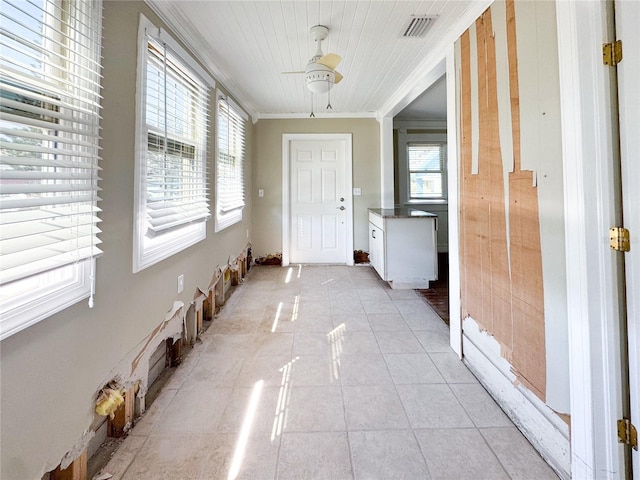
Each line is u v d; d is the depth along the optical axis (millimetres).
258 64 3004
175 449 1480
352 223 5086
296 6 2078
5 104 976
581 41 1194
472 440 1525
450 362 2236
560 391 1329
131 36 1685
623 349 1184
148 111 1963
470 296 2115
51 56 1211
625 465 1188
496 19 1743
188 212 2420
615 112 1173
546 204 1390
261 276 4492
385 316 3068
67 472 1244
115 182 1554
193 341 2520
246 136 4551
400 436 1555
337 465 1390
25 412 1044
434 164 6016
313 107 4590
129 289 1659
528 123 1492
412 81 3320
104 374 1450
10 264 963
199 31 2387
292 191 5137
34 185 1062
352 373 2107
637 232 1129
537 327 1460
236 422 1657
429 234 3883
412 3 2033
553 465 1366
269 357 2316
